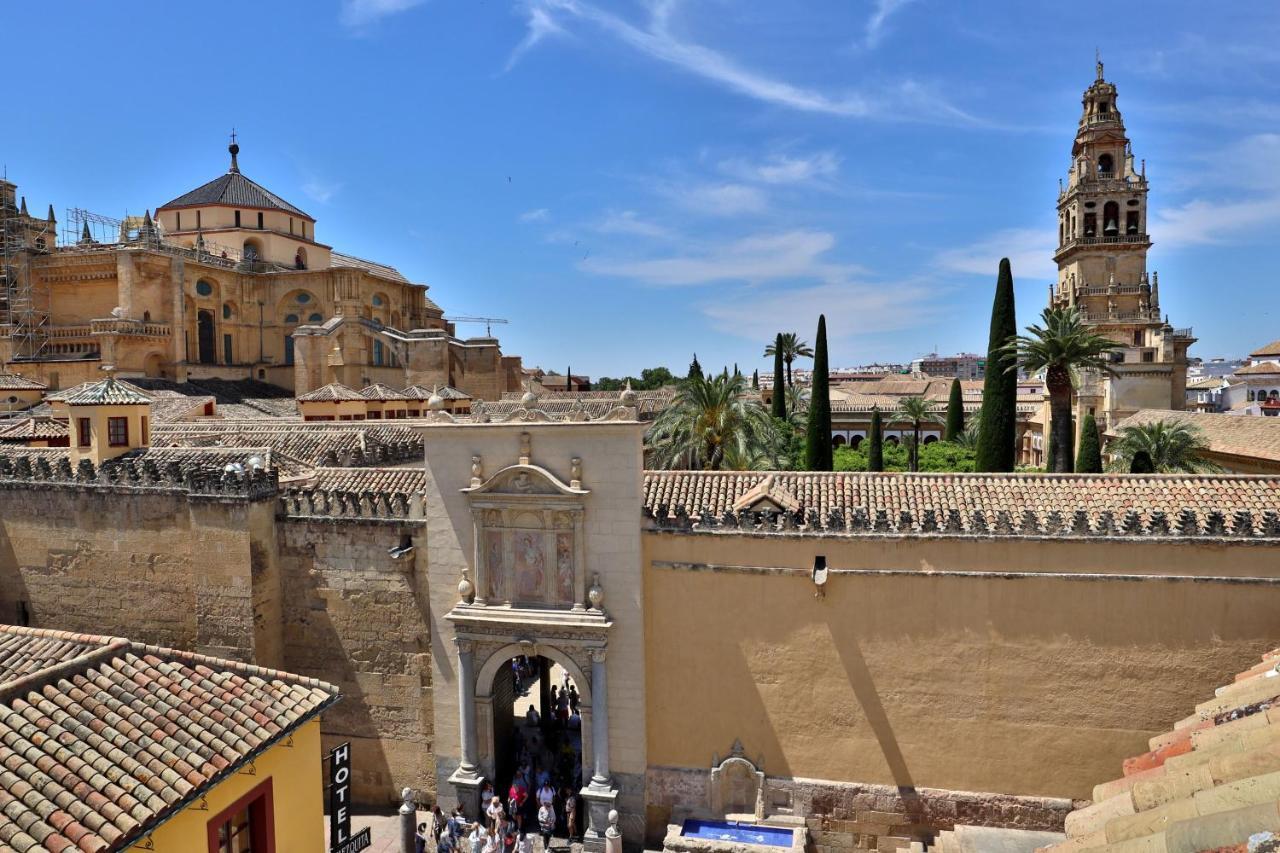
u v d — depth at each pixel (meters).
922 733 23.61
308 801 17.16
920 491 25.66
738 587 24.50
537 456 25.23
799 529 23.95
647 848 25.23
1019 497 24.77
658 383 170.75
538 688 37.31
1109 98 90.06
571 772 27.83
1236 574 21.36
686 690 25.08
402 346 74.44
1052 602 22.53
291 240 80.50
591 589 24.81
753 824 24.45
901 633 23.55
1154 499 23.86
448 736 26.56
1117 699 22.30
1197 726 14.87
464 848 24.34
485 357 79.69
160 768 13.34
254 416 61.69
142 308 63.69
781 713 24.50
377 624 27.52
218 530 27.41
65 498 30.03
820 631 24.06
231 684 16.45
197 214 76.44
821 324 54.84
